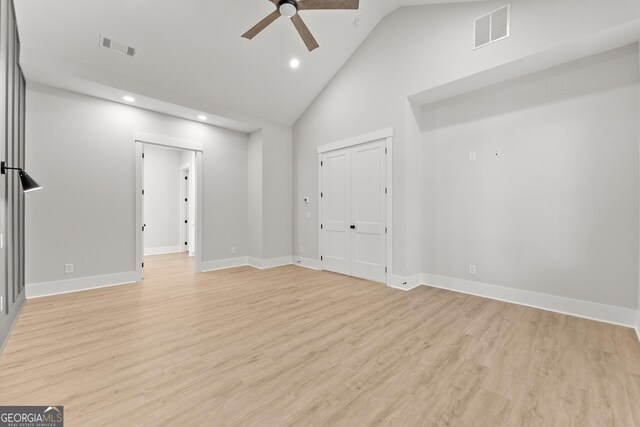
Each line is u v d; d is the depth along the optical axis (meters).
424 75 3.82
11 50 2.65
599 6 2.61
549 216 3.20
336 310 3.16
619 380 1.85
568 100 3.08
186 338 2.45
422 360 2.11
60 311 3.06
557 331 2.61
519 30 3.05
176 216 7.61
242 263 5.70
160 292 3.80
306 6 2.81
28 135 3.44
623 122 2.79
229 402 1.64
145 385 1.79
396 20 4.14
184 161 7.42
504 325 2.75
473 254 3.78
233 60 4.14
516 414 1.55
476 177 3.75
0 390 1.72
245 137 5.76
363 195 4.62
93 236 3.93
